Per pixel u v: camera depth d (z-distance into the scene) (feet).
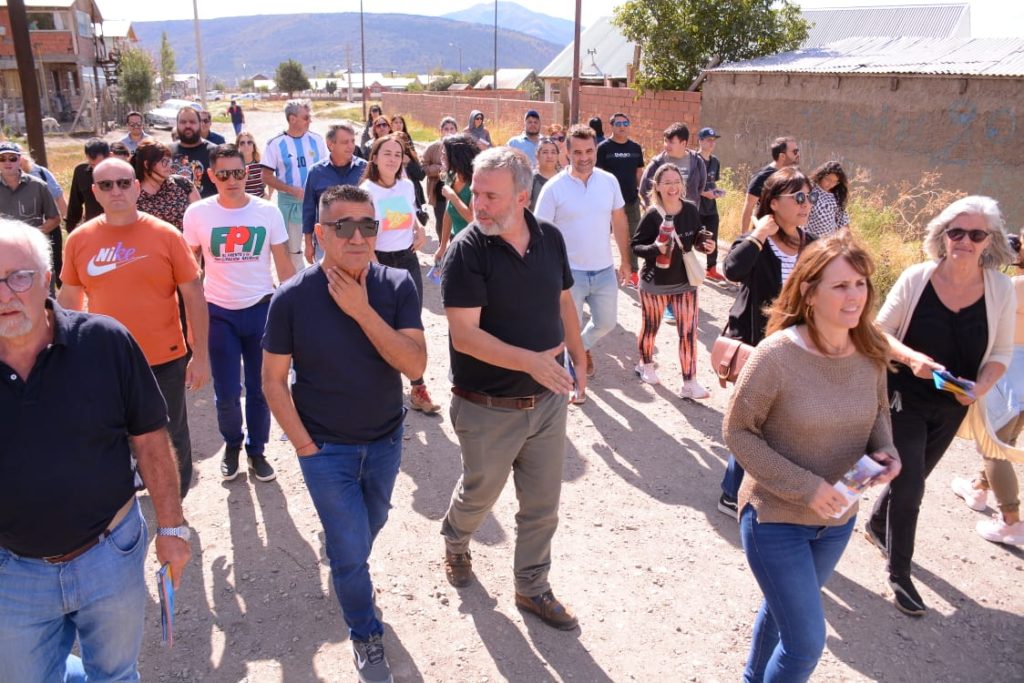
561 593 12.52
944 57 43.91
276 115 211.82
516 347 9.99
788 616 8.50
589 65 111.86
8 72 163.32
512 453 10.90
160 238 12.87
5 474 7.34
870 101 44.80
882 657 11.23
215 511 14.71
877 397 8.83
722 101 57.06
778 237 13.97
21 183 22.03
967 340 11.68
